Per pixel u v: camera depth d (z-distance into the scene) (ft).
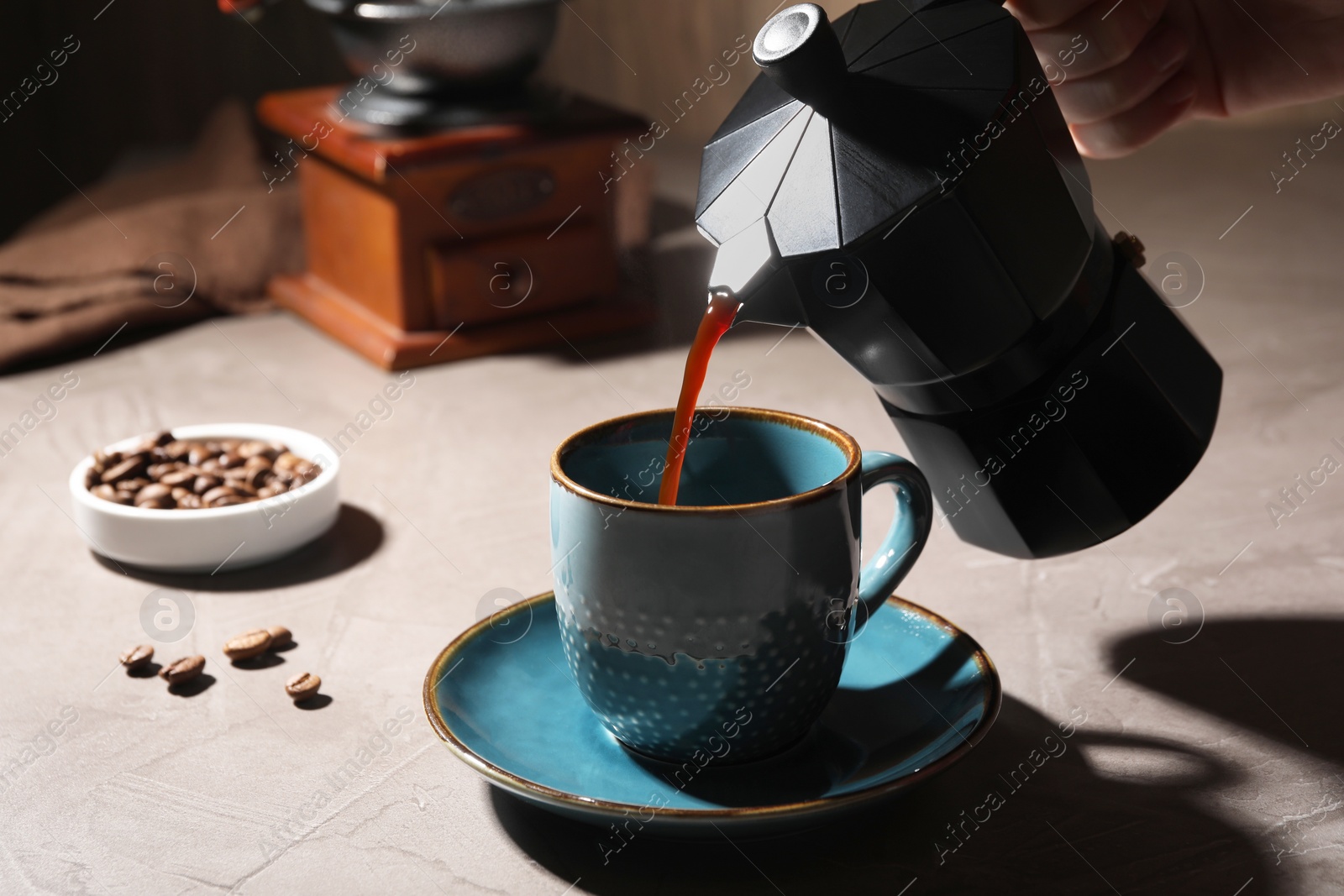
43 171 4.63
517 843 2.00
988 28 1.96
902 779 1.89
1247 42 2.52
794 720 1.99
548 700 2.10
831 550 1.96
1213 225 3.95
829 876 1.95
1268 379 3.01
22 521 2.67
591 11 5.14
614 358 3.26
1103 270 2.06
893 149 1.88
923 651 2.13
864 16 2.04
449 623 2.38
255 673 2.28
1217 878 1.94
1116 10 2.29
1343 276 3.49
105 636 2.36
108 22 4.59
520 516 2.66
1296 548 2.49
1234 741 2.12
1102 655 2.28
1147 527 2.57
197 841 2.01
